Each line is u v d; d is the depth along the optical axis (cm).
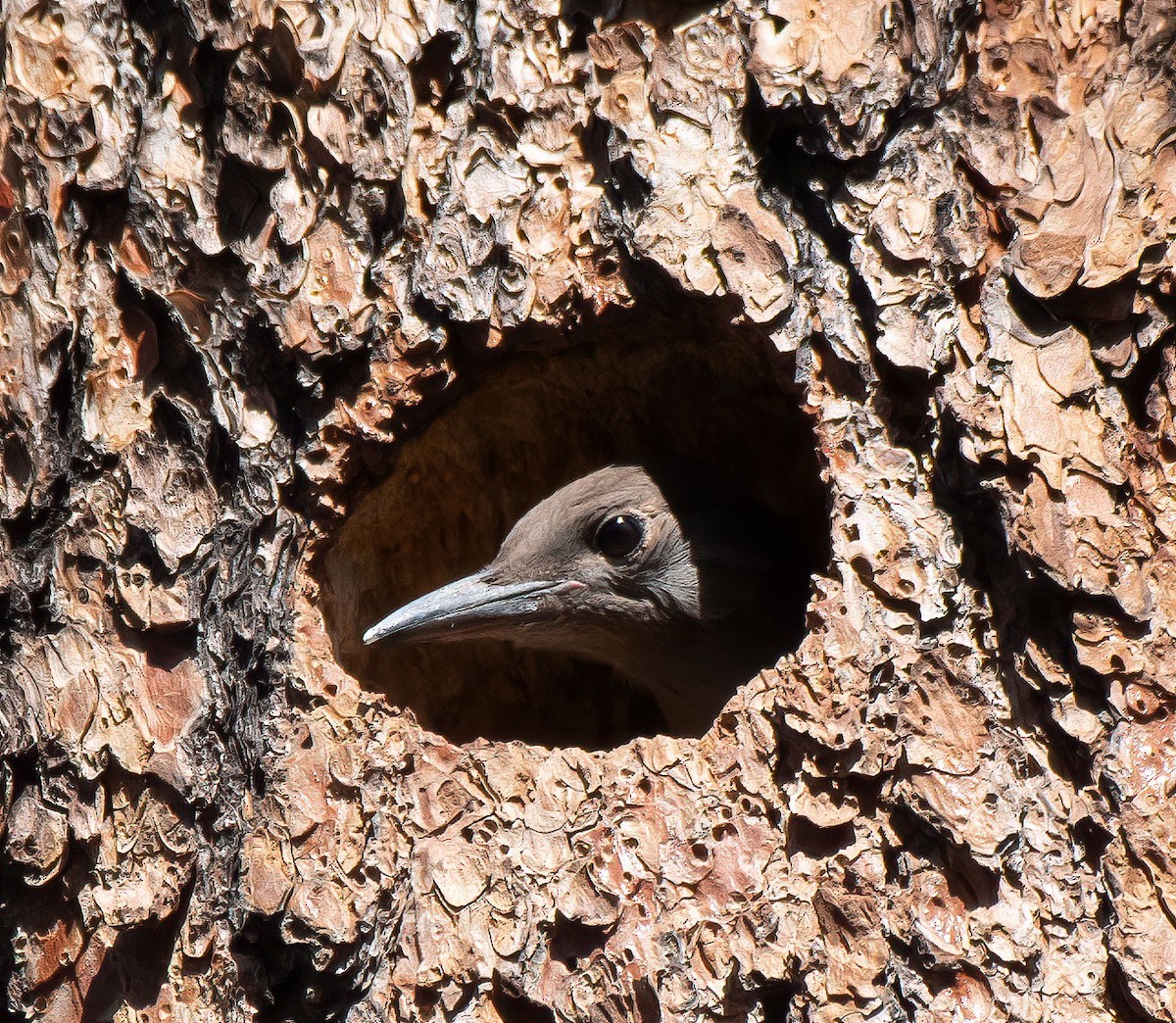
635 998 691
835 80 746
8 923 782
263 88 791
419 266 802
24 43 804
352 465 816
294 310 794
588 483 1035
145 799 770
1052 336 710
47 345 802
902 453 732
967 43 740
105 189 802
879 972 671
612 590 1046
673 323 838
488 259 805
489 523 1062
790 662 715
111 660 782
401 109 798
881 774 695
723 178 776
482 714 1145
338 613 880
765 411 958
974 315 722
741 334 792
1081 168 718
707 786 721
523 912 709
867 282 738
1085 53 732
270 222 799
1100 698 679
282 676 762
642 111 790
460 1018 701
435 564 1046
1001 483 694
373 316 801
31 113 804
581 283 803
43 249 805
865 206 746
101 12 805
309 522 807
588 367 915
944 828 677
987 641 701
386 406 806
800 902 687
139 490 791
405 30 798
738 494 1087
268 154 795
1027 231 716
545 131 806
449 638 998
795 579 1080
